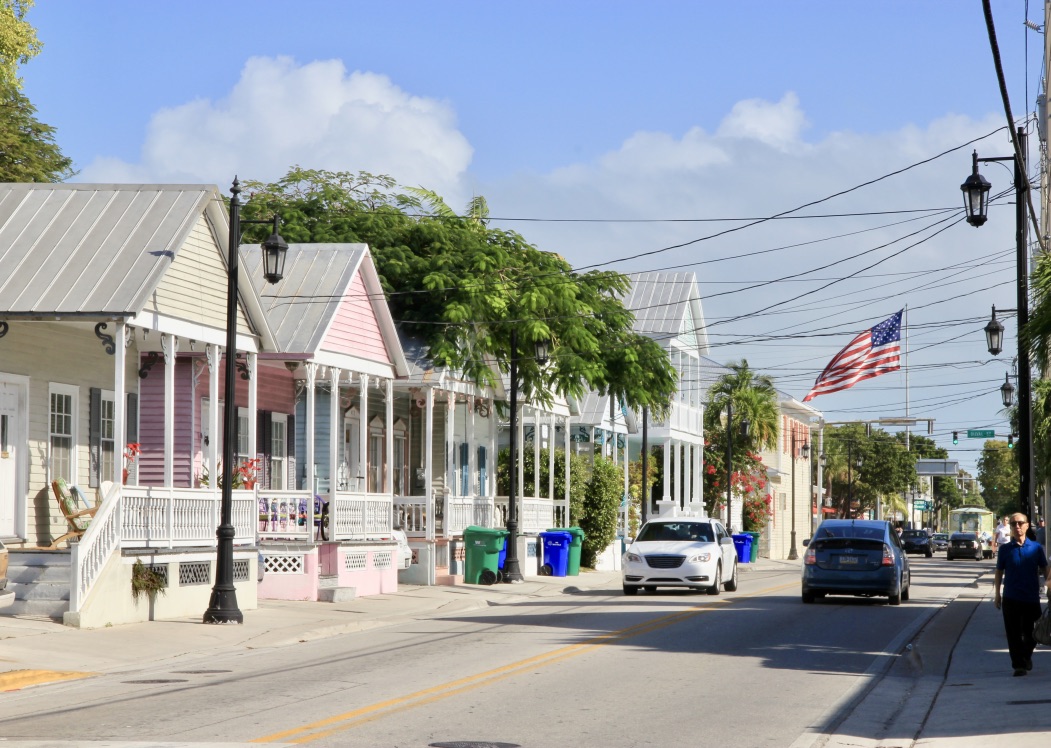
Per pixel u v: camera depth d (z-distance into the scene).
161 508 22.73
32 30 38.03
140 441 26.97
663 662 17.86
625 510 49.75
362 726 12.01
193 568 23.73
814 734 12.29
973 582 43.75
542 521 41.12
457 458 40.09
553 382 38.09
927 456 141.25
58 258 22.41
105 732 11.53
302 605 26.59
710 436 68.38
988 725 12.73
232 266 22.44
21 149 41.12
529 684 15.37
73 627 20.25
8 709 13.41
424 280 34.06
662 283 59.38
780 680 16.25
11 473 23.14
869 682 16.33
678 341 57.41
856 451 106.06
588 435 49.59
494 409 38.66
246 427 30.00
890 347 37.66
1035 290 19.97
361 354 30.42
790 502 88.31
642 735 11.88
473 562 34.62
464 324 34.34
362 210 38.78
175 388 27.09
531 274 37.50
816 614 26.67
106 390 25.89
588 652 18.95
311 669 16.92
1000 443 160.50
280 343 27.86
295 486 32.56
